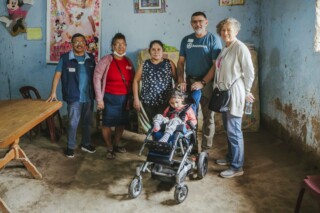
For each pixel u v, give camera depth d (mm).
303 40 3592
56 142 4379
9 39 4945
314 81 3400
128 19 4797
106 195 2994
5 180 3244
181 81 3664
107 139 3871
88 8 4766
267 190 3070
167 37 4824
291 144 4008
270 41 4480
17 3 4812
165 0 4711
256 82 4727
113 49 3713
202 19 3447
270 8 4426
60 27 4832
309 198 2912
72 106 3752
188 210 2756
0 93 5148
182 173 2891
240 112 3141
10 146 3135
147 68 3611
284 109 4164
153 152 2982
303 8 3566
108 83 3721
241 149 3273
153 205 2832
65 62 3705
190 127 3219
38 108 3199
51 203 2854
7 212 2662
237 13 4738
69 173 3443
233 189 3098
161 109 3664
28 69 5035
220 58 3193
